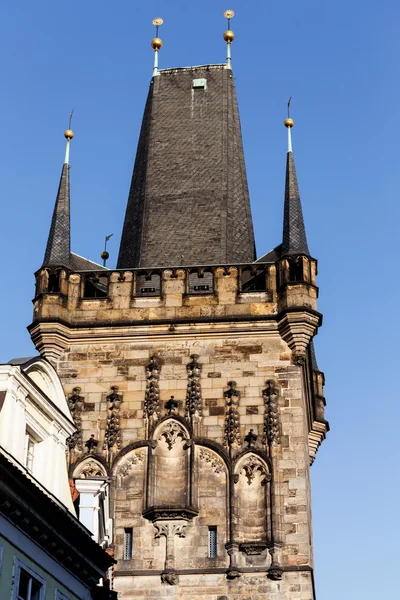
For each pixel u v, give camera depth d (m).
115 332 78.62
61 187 84.69
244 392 76.50
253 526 73.12
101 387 77.44
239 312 78.38
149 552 72.69
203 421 76.00
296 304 77.44
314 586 73.81
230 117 91.00
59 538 49.69
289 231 80.94
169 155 89.06
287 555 71.81
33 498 47.38
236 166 88.94
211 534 73.06
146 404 76.62
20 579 46.97
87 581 52.78
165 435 76.00
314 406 86.94
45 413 52.69
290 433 75.12
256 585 71.25
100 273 80.75
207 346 78.00
